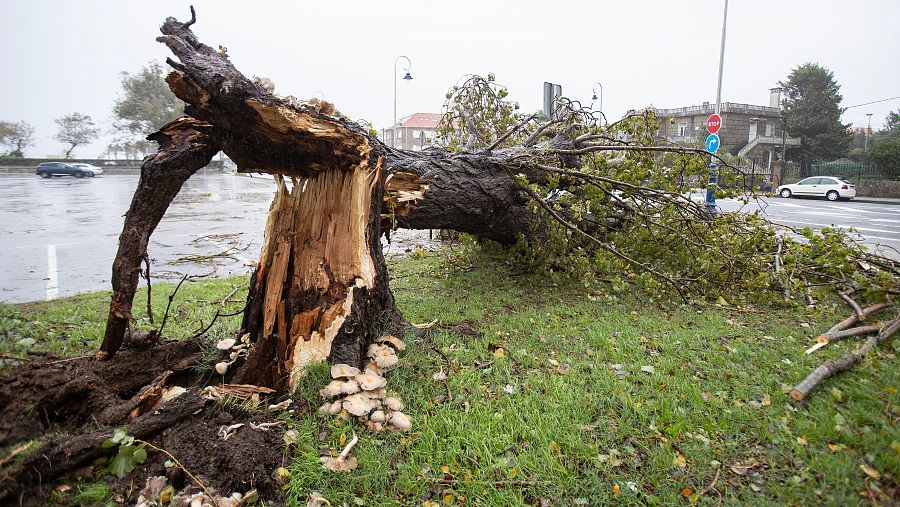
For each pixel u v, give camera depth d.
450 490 2.03
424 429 2.36
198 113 2.52
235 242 8.84
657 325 3.81
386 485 2.06
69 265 6.83
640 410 2.50
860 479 2.03
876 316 4.03
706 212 5.15
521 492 2.00
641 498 1.99
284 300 2.85
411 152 4.08
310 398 2.50
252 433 2.17
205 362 2.75
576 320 3.94
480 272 5.54
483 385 2.79
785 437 2.31
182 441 2.12
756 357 3.19
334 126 2.71
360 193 2.86
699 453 2.21
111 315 2.50
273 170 2.95
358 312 2.80
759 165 28.03
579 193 4.96
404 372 2.83
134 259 2.53
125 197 17.28
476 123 7.15
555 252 5.03
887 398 2.56
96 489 1.89
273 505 1.94
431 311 4.12
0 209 13.42
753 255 5.05
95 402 2.25
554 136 5.93
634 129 5.22
